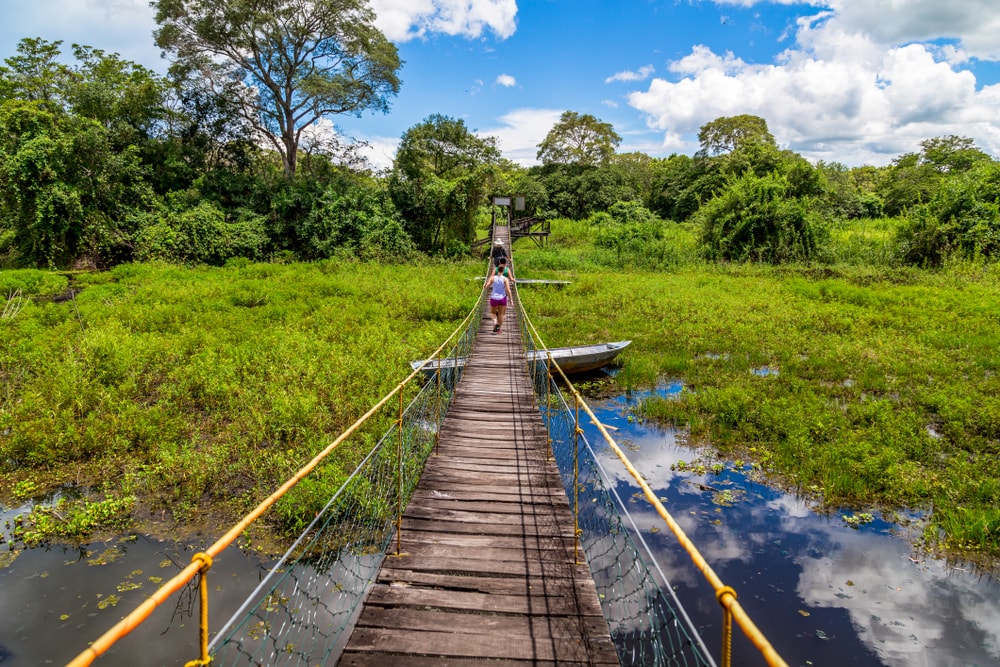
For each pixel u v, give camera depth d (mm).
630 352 12797
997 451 7543
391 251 28641
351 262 26406
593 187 50375
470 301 16953
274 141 31859
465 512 5047
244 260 25938
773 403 9164
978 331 13391
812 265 25703
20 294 16078
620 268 28047
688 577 5148
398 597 3801
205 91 29781
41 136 23422
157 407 8219
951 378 10156
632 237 31328
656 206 53469
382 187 33094
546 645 3373
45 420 7512
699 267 26625
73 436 7176
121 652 4184
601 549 5414
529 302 18047
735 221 28750
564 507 5156
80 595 4809
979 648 4367
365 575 5000
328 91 28844
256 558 5328
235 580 5008
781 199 28672
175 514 5953
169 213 26781
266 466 6684
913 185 43875
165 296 16328
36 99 28484
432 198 31078
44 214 23031
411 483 5961
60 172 23844
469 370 9898
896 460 7129
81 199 24547
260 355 10641
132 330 12688
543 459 6219
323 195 29391
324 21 28859
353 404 8461
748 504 6461
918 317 14914
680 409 9188
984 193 25094
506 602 3764
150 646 4250
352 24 29203
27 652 4191
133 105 29219
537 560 4285
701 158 51344
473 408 7906
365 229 28516
